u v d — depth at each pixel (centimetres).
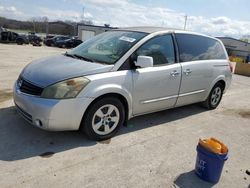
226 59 573
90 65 360
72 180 278
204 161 294
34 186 263
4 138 354
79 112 336
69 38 3416
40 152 328
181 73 447
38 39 3192
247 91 878
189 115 526
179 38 457
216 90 567
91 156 329
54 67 362
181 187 285
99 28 4319
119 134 399
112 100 365
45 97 323
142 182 287
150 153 351
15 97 362
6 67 945
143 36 409
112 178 288
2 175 276
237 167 338
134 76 380
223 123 501
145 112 422
